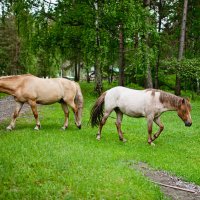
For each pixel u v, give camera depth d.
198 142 15.05
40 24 31.05
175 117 21.64
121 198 8.07
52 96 15.15
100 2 30.11
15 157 10.37
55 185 8.45
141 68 30.06
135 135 15.54
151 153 12.45
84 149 11.91
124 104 13.77
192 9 39.28
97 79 31.86
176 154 12.73
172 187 9.34
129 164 10.96
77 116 15.91
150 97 13.57
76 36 31.20
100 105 14.27
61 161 10.21
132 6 28.69
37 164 9.91
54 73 45.78
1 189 8.07
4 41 51.16
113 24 30.53
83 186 8.49
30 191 8.06
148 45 32.59
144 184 8.98
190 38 41.38
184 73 30.84
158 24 39.28
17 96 14.83
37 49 32.16
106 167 10.17
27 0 30.05
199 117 22.33
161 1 38.81
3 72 52.62
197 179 10.07
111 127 17.03
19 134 13.60
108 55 32.06
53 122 17.36
